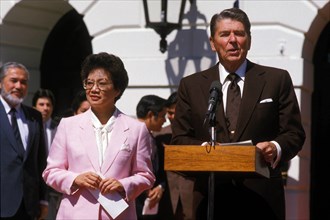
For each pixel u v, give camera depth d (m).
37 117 21.05
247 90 14.59
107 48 24.30
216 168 13.37
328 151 23.61
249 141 13.50
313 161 23.69
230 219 14.48
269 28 22.72
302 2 22.56
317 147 23.67
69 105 27.52
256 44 22.78
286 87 14.66
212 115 13.56
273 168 14.24
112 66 14.91
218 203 14.48
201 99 14.72
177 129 14.91
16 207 20.31
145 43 23.91
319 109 23.66
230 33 14.47
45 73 27.55
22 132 20.66
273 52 22.67
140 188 14.78
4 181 20.25
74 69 27.47
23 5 26.00
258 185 14.46
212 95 13.75
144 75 23.78
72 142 14.80
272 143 13.96
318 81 23.69
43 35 27.30
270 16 22.70
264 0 22.75
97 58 14.93
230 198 14.48
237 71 14.71
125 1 24.14
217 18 14.62
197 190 14.80
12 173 20.34
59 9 26.69
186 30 23.41
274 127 14.63
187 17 23.41
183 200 20.69
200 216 14.72
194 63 23.27
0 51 26.34
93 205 14.51
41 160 21.06
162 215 20.91
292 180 22.42
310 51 23.27
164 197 20.88
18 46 26.72
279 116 14.65
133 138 14.93
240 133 14.42
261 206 14.42
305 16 22.53
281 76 14.68
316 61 23.69
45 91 23.78
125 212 14.67
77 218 14.50
